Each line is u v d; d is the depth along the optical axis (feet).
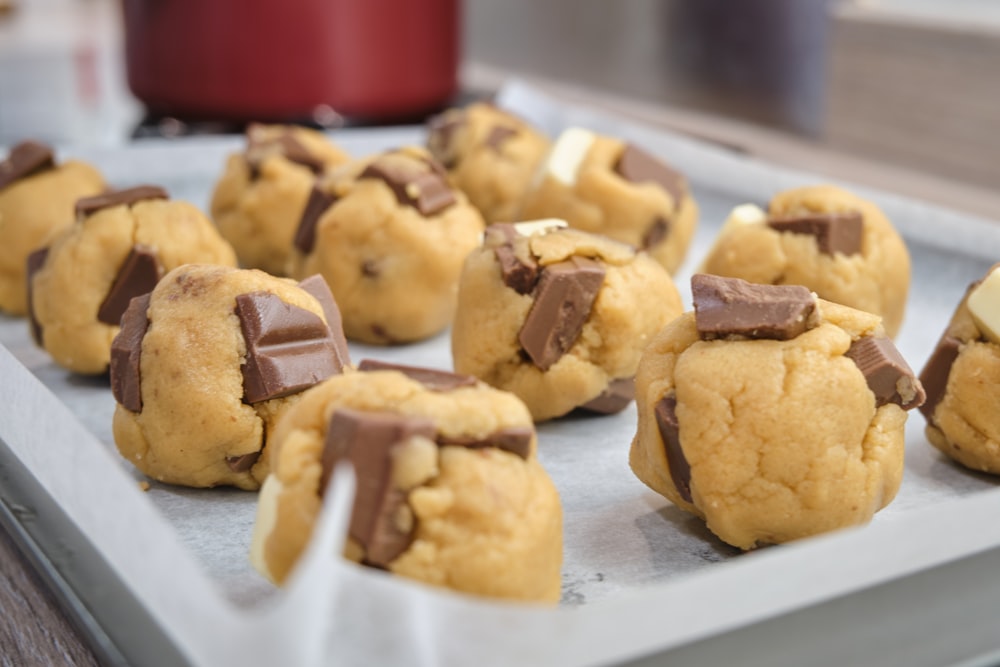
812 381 1.17
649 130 2.00
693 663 1.01
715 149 1.94
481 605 0.97
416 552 1.06
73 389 1.48
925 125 2.12
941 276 1.65
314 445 1.09
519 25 3.11
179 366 1.27
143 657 1.01
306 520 1.06
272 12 2.11
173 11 2.13
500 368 1.41
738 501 1.18
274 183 1.75
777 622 1.05
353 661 0.99
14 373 1.22
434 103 2.30
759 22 2.39
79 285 1.47
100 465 1.09
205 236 1.50
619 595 1.17
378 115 2.23
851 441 1.18
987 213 1.93
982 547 1.11
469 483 1.07
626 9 2.71
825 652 1.03
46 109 3.01
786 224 1.50
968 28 2.03
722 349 1.20
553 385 1.39
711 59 2.52
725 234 1.56
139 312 1.31
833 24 2.22
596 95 2.84
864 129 2.22
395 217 1.58
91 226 1.48
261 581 1.17
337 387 1.10
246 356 1.26
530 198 1.71
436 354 1.58
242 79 2.14
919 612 1.06
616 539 1.23
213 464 1.28
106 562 1.09
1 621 1.15
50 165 1.69
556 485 1.31
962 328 1.33
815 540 1.05
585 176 1.67
